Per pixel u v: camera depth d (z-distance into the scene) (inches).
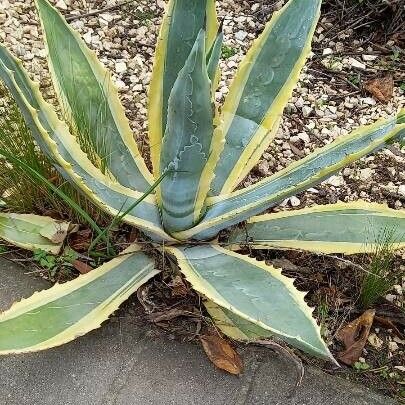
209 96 33.3
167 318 40.9
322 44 62.3
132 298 41.8
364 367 40.7
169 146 36.2
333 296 44.0
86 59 43.6
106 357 39.2
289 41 42.8
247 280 37.2
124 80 57.8
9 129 46.8
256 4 65.1
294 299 34.6
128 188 41.9
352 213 43.3
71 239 44.6
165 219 40.6
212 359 39.3
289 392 38.6
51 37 42.8
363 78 59.7
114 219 39.8
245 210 39.4
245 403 38.1
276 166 53.0
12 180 45.6
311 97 58.0
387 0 61.1
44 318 36.9
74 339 38.5
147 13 63.4
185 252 41.3
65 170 36.4
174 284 41.9
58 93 42.8
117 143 43.8
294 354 39.5
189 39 39.3
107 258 43.6
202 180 38.1
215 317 40.3
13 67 35.4
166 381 38.6
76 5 63.4
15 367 38.2
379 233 42.3
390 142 35.6
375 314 43.6
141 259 41.9
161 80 40.7
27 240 43.4
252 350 39.9
